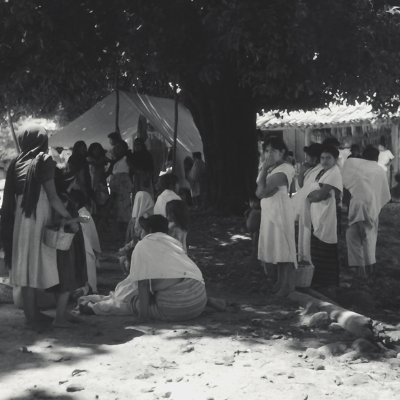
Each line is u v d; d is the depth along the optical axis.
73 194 8.26
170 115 21.03
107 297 7.42
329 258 8.48
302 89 12.55
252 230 10.09
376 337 6.24
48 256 6.36
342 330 6.62
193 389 4.84
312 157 9.03
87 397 4.67
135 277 6.79
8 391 4.80
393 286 9.23
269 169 8.29
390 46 12.69
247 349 5.90
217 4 12.21
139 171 13.39
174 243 6.98
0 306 7.52
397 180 22.70
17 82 12.12
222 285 9.06
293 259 8.20
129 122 19.45
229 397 4.67
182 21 12.28
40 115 22.33
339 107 25.78
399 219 17.78
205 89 16.39
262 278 9.41
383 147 23.14
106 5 12.04
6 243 6.46
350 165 9.58
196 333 6.41
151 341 6.11
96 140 19.61
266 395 4.71
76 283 6.59
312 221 8.53
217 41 12.16
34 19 11.25
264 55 12.49
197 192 19.80
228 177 16.77
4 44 11.93
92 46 12.38
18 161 6.44
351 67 12.61
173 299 6.81
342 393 4.78
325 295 8.31
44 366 5.37
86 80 13.16
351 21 12.04
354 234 9.56
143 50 12.48
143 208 9.75
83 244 6.69
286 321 7.07
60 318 6.57
